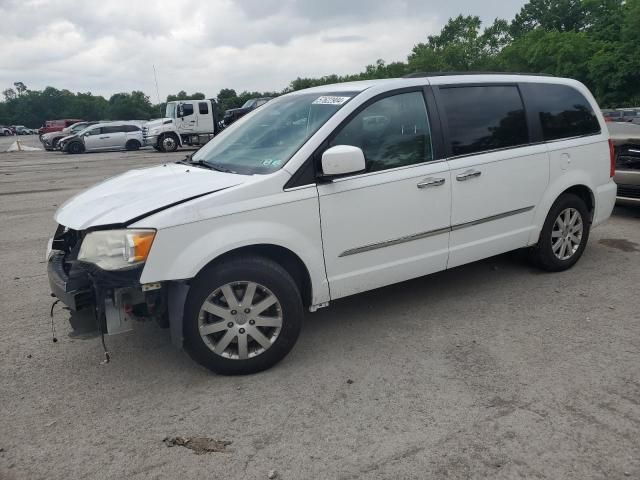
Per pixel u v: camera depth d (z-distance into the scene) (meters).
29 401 3.41
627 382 3.39
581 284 5.07
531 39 53.34
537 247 5.18
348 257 3.91
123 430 3.08
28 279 5.81
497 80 4.75
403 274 4.21
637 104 39.62
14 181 14.87
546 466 2.68
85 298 3.41
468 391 3.35
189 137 28.66
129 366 3.81
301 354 3.90
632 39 39.00
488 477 2.62
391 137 4.07
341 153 3.54
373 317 4.49
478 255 4.64
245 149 4.20
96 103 142.12
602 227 7.12
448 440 2.89
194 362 3.85
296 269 3.82
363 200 3.88
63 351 4.07
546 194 4.98
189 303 3.42
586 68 44.59
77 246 3.52
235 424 3.10
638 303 4.61
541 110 4.98
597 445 2.81
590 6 53.91
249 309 3.54
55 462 2.83
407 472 2.67
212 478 2.68
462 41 58.78
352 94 4.06
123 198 3.62
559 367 3.60
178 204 3.37
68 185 13.62
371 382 3.50
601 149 5.41
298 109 4.30
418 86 4.27
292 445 2.90
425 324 4.32
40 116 141.62
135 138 29.48
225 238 3.39
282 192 3.59
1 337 4.35
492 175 4.54
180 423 3.13
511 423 3.02
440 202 4.26
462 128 4.43
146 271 3.24
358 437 2.95
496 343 3.97
